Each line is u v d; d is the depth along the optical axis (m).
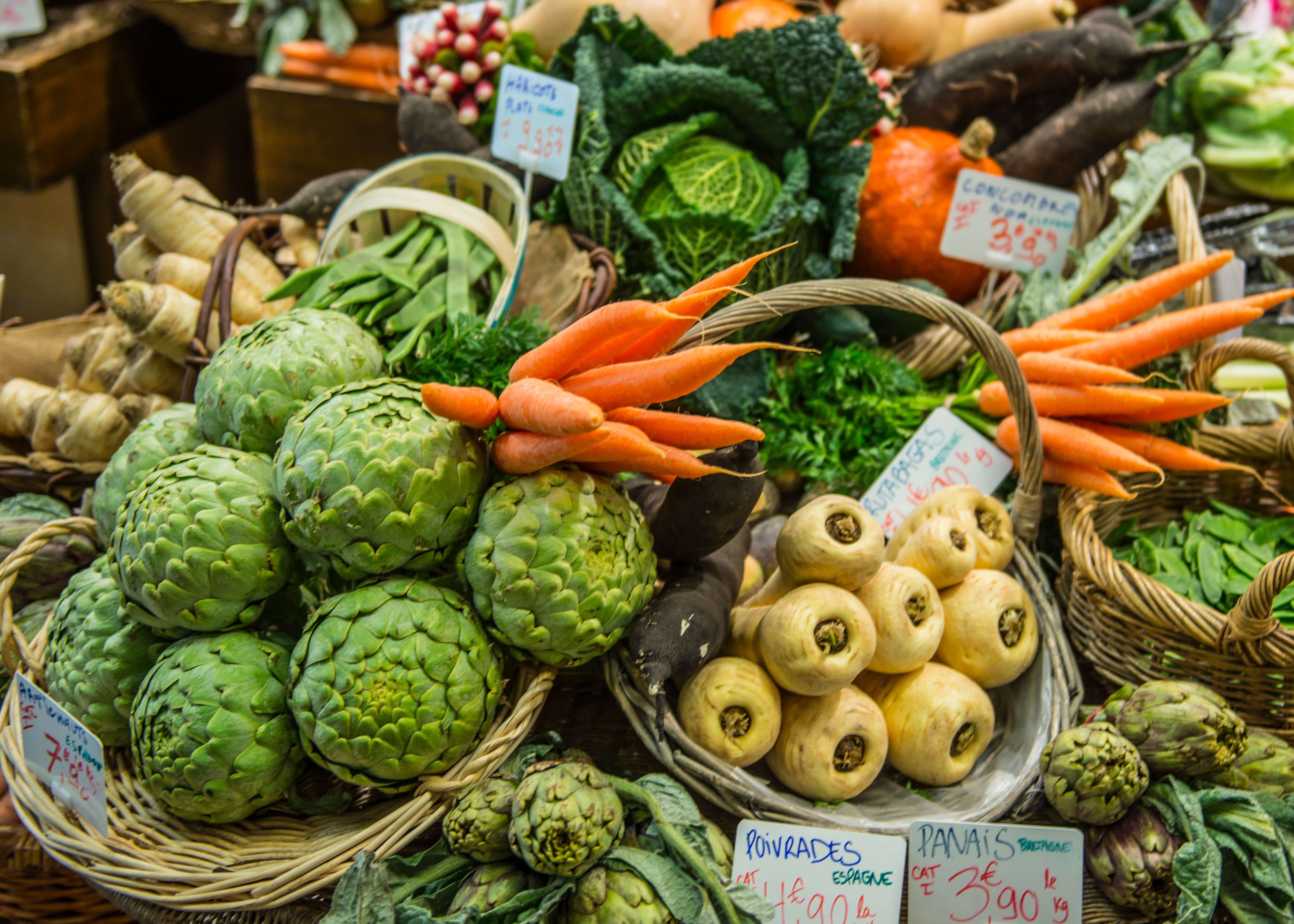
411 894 1.09
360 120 2.79
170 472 1.17
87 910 1.56
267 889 1.09
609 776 1.14
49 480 1.76
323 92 2.79
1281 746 1.32
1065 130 1.96
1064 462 1.60
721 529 1.22
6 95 2.80
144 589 1.14
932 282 1.99
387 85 2.73
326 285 1.61
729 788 1.18
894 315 1.90
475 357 1.42
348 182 1.91
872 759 1.28
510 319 1.47
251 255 1.85
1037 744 1.31
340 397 1.14
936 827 1.20
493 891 1.05
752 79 1.79
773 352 1.80
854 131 1.79
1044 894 1.23
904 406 1.77
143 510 1.14
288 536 1.14
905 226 1.93
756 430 1.14
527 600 1.11
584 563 1.12
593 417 1.01
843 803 1.30
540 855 1.01
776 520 1.62
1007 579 1.39
